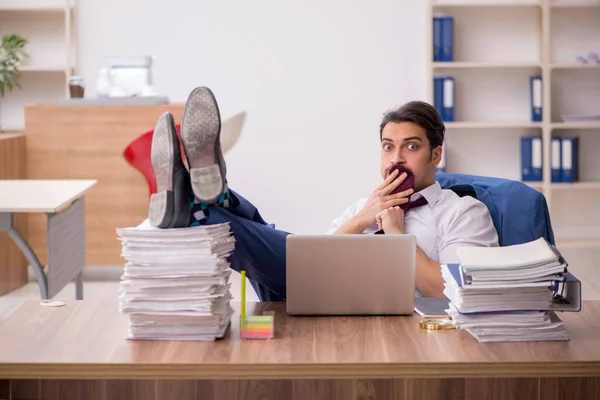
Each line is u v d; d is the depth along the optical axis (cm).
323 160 724
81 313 239
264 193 726
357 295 232
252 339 215
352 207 327
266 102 718
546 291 212
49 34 705
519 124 690
